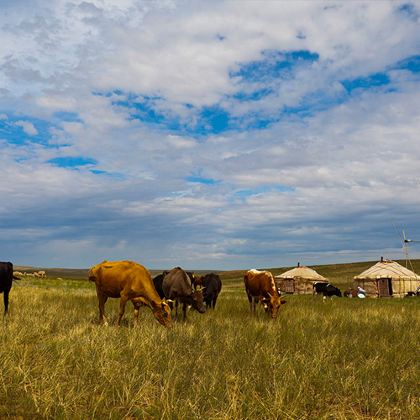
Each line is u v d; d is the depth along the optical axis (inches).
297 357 332.5
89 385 257.6
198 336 422.6
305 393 255.0
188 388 259.8
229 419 214.4
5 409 217.2
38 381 255.6
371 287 1833.2
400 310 797.2
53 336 415.2
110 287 532.1
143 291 513.3
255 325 496.4
